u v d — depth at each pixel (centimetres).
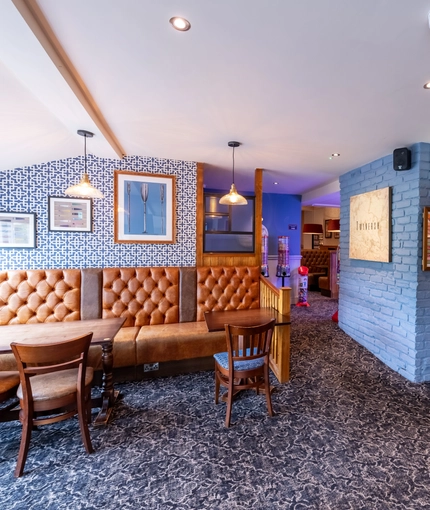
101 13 121
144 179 333
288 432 195
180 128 246
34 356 158
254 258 378
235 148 299
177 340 277
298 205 609
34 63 145
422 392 250
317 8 116
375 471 161
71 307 297
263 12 119
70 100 183
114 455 175
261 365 216
